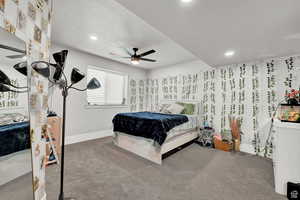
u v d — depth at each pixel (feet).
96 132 13.37
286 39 6.67
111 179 6.37
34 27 3.28
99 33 8.36
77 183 5.98
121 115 10.75
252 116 10.28
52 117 8.16
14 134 2.74
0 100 2.48
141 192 5.54
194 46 7.68
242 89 10.78
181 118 10.50
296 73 8.66
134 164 7.92
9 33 2.46
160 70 16.69
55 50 10.19
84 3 5.71
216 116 12.08
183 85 14.47
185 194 5.49
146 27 7.57
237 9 4.55
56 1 5.57
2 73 2.45
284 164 5.54
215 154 9.73
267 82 9.71
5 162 2.60
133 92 16.72
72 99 11.60
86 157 8.66
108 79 15.01
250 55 9.07
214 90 12.25
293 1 4.09
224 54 8.94
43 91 3.83
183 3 4.33
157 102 16.93
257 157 9.36
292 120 5.68
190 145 11.70
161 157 8.17
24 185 2.95
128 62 14.90
